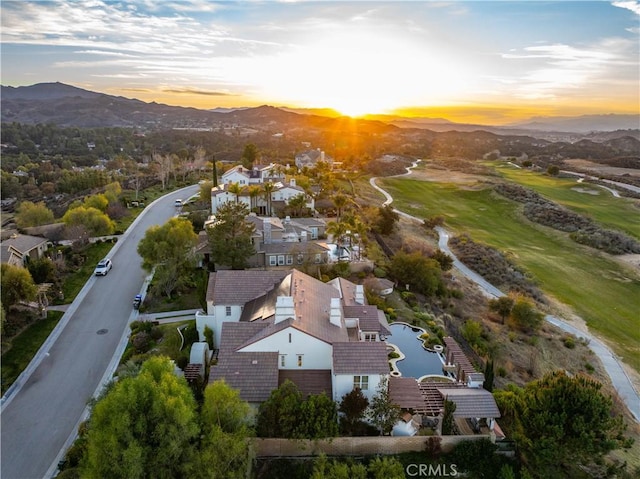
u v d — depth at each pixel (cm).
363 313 4588
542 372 5200
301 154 19538
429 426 3497
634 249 9719
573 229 10881
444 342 4884
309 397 3291
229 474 2720
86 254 7388
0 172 15712
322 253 6744
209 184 10806
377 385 3491
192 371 3962
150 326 4906
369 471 3039
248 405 3092
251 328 3950
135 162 19925
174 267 5781
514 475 3117
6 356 4494
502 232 11238
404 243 8756
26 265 6331
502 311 6569
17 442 3428
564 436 2986
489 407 3409
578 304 7512
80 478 2669
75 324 5200
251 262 6594
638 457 3900
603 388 5169
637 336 6612
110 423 2581
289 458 3212
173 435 2608
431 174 17688
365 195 13300
